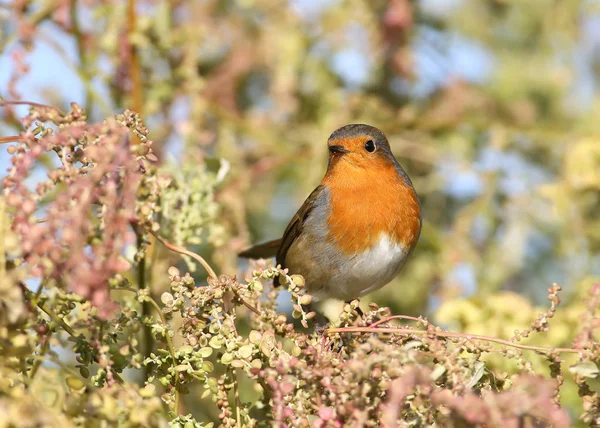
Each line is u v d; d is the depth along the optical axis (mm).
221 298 6379
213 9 12609
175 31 11008
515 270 11914
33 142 5551
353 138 11195
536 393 5098
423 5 13477
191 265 8414
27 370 5535
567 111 13812
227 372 6371
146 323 6219
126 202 5238
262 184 12766
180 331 6398
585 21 14422
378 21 12672
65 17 10164
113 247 5051
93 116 10359
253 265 7910
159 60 10727
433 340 5926
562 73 13875
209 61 13102
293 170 13094
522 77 13789
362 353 5531
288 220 13008
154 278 8969
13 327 5184
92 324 5641
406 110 12523
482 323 9141
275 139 12367
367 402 5531
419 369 5266
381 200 11055
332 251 11219
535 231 12445
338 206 11133
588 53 14508
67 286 5312
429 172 13039
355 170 11125
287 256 11711
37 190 5336
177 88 10797
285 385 5539
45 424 4801
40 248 5023
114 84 10430
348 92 12812
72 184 5297
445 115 12797
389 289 11797
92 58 10266
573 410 8516
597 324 6047
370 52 12461
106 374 5695
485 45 13898
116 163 5227
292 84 12086
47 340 5551
